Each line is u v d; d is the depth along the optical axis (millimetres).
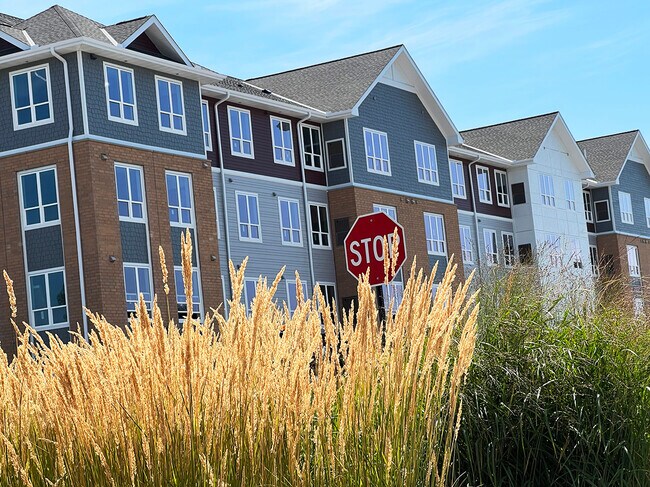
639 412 5941
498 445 5613
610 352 6211
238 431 3199
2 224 26500
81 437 3154
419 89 40344
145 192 27281
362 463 3422
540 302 6730
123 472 3119
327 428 3451
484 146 48938
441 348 3613
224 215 31297
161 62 27984
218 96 31781
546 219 47625
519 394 5770
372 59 38906
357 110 36031
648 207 57562
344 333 3627
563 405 5824
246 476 3174
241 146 32656
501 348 6039
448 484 5414
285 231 33844
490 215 45438
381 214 9898
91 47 26047
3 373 3350
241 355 3213
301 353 3344
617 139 56750
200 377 3170
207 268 28984
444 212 40625
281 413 3277
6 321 26047
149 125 27828
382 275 9867
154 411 3102
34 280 26109
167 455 3072
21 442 3262
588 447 5582
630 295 8609
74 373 3158
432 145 40781
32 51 26031
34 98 26469
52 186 26109
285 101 35938
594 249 54000
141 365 3109
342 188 35969
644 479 5723
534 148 47250
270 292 3291
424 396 3621
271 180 33562
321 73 39094
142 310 3158
